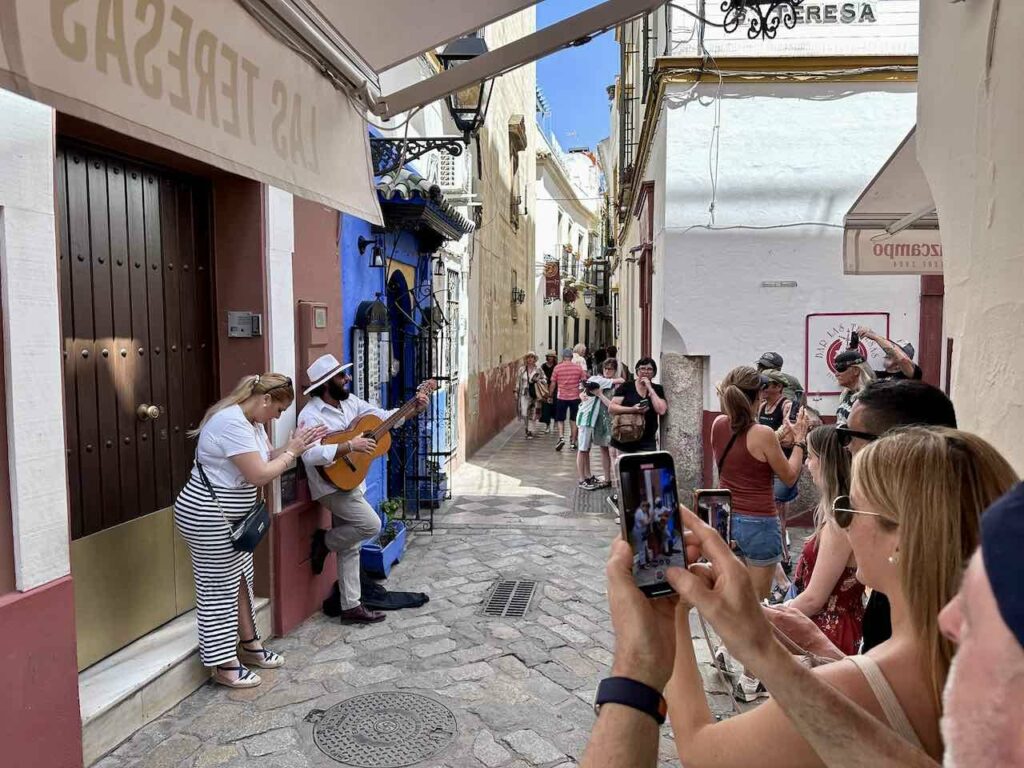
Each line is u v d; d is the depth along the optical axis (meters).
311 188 2.88
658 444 8.05
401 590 5.72
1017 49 1.94
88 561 3.75
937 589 1.17
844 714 1.05
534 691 4.08
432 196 6.70
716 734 1.28
